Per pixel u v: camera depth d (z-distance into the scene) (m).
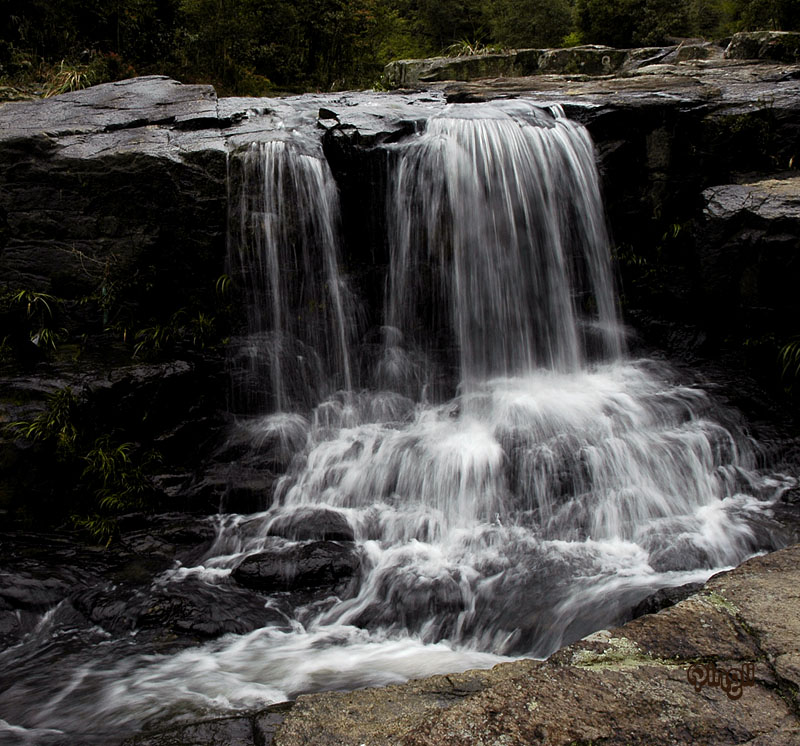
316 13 17.48
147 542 6.26
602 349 8.71
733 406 7.62
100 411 6.80
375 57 19.52
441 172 8.02
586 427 7.04
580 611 5.00
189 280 7.84
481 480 6.56
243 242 7.69
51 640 5.16
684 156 9.16
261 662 4.84
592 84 11.10
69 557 6.05
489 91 11.00
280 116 9.03
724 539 5.93
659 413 7.31
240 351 7.68
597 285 8.85
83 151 7.70
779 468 7.04
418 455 6.85
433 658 4.90
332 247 8.05
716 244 8.09
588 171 8.73
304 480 6.93
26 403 6.64
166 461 7.07
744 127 8.91
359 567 5.85
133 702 4.40
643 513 6.32
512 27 26.95
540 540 6.10
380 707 3.42
